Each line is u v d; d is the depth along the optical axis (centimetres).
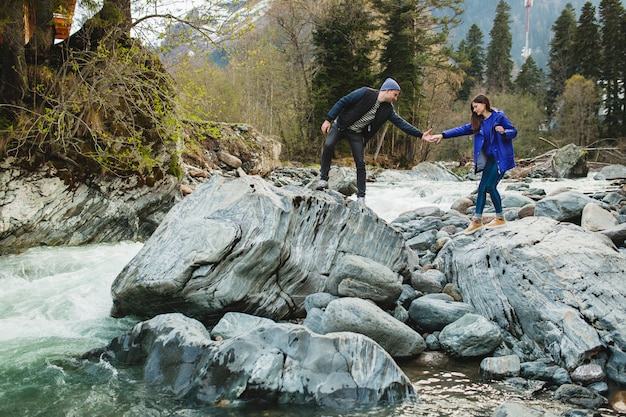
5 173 822
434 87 4831
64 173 877
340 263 592
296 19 3906
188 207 621
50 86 896
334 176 1314
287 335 399
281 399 375
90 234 938
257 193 583
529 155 5900
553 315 483
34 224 852
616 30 5884
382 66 4297
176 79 916
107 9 875
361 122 678
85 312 592
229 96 3403
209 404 374
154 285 521
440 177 2862
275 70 3841
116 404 378
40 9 908
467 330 491
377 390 387
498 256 564
